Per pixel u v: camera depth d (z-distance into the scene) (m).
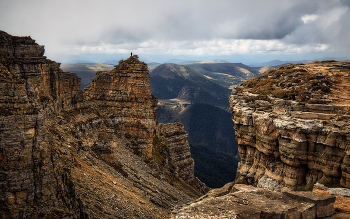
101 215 36.28
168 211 56.47
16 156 26.16
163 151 112.75
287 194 27.02
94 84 104.75
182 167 122.56
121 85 101.81
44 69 57.53
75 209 30.47
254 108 48.66
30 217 25.67
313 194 26.53
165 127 128.00
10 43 45.41
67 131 56.97
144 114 98.25
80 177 42.69
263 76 59.38
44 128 28.41
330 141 36.56
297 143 38.88
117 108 100.38
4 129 25.81
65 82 71.62
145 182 71.25
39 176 27.34
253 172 47.22
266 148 43.78
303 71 53.97
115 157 73.50
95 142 66.38
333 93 45.53
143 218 44.09
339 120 37.56
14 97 26.94
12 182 25.72
